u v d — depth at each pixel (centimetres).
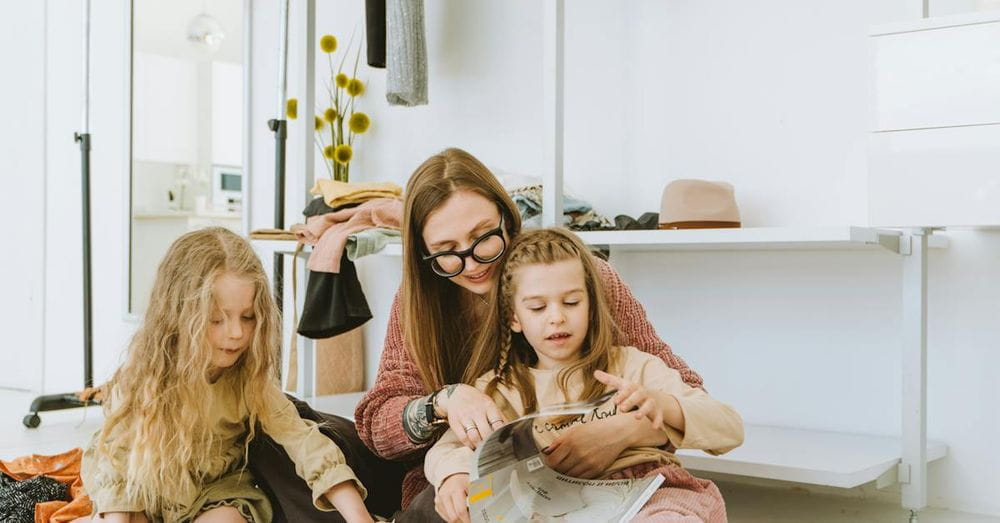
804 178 215
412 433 123
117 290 379
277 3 329
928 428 201
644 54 238
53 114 404
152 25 364
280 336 145
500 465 103
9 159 416
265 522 139
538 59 261
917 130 160
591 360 119
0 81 416
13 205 415
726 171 226
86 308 335
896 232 179
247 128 337
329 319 210
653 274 238
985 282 194
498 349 127
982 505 194
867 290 207
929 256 200
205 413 133
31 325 411
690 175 231
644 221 217
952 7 198
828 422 212
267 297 138
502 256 126
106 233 384
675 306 234
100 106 385
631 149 240
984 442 194
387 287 291
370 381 294
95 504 129
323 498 136
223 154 345
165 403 129
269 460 142
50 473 178
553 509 106
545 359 123
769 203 220
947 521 186
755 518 189
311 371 272
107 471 128
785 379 218
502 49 269
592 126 247
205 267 131
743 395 224
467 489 110
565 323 117
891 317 204
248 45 337
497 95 270
